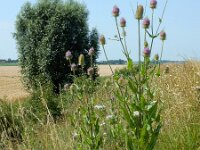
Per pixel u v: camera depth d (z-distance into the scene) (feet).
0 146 12.71
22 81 59.16
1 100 23.11
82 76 11.16
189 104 13.17
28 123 14.30
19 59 58.75
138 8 9.16
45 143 12.29
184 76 16.56
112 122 10.07
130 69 9.23
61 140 11.50
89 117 10.48
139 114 9.26
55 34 56.24
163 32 9.44
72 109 12.71
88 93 11.00
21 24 58.85
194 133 11.29
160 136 11.59
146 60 9.15
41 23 57.16
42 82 34.83
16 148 12.85
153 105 9.24
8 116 18.12
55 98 26.76
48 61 55.06
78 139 10.85
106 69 147.95
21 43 58.34
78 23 57.21
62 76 55.42
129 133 9.68
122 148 9.92
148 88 9.24
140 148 9.25
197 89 13.79
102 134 10.52
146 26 9.23
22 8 58.39
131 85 9.21
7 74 134.31
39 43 56.65
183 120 12.05
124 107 9.33
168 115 12.34
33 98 28.14
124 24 9.28
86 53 56.54
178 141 11.28
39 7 57.93
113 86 11.05
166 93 13.66
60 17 56.34
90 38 57.88
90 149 10.37
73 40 56.75
